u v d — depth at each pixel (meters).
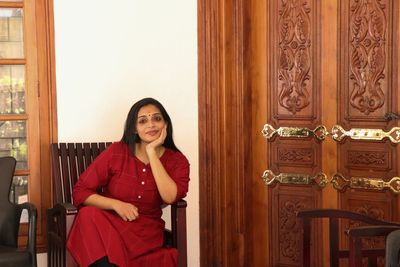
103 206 3.77
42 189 4.37
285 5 4.57
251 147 4.75
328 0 4.42
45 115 4.37
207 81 4.63
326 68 4.46
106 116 4.51
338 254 3.55
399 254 2.98
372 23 4.30
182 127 4.66
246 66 4.68
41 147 4.37
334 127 4.46
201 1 4.61
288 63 4.59
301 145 4.59
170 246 3.90
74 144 4.28
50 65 4.37
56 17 4.37
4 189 3.97
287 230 4.69
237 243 4.74
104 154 3.93
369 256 3.34
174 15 4.62
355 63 4.37
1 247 3.86
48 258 4.16
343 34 4.39
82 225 3.65
